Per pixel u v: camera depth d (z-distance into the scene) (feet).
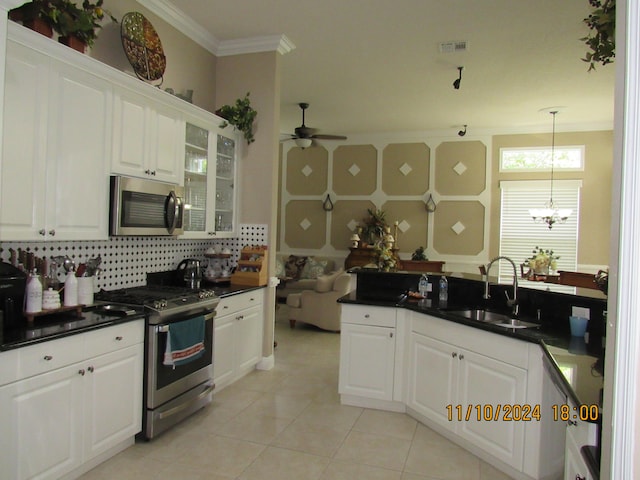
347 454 9.18
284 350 16.81
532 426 7.83
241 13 12.19
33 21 7.59
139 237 11.57
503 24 12.32
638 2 2.71
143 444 9.26
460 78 15.31
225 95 14.49
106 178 9.02
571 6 11.28
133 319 8.71
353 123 23.89
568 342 7.65
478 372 9.04
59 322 7.91
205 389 10.75
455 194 25.03
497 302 10.96
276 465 8.67
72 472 7.79
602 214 22.53
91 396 7.83
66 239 8.21
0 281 7.32
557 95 18.26
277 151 14.42
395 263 22.33
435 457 9.14
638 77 2.72
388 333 11.35
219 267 14.02
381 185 26.37
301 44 14.03
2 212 7.06
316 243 27.76
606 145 22.50
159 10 11.82
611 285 3.00
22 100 7.27
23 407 6.66
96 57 10.04
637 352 2.78
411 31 12.92
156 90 10.24
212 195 12.91
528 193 23.81
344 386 11.74
